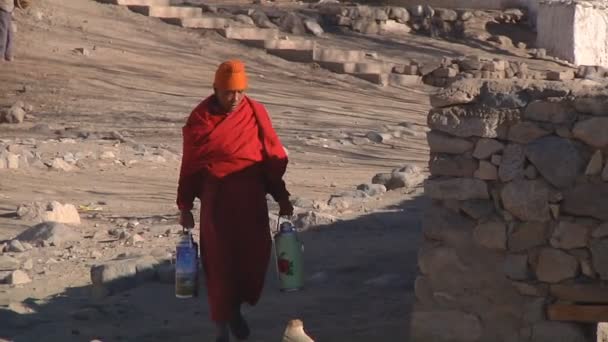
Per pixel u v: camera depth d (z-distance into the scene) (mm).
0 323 25484
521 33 111000
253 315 26766
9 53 76625
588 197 21656
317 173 52156
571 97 21719
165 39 90750
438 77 93000
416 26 109562
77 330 25266
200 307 27578
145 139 60375
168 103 72000
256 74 86688
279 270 24625
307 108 75062
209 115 23516
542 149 21906
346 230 36594
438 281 23047
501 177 22328
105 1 96375
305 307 27469
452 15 110125
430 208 23125
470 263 22766
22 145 54250
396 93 87688
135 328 25656
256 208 23609
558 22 107188
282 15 103938
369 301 27828
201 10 99062
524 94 22234
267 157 23828
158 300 28141
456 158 22766
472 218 22688
